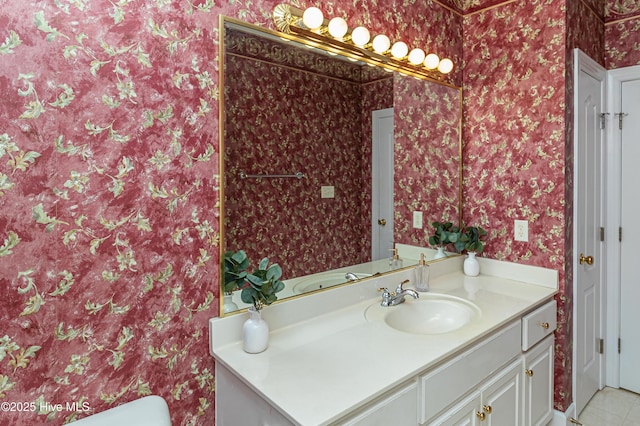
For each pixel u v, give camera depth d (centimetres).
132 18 115
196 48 128
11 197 98
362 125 184
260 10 144
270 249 152
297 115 160
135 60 116
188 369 130
